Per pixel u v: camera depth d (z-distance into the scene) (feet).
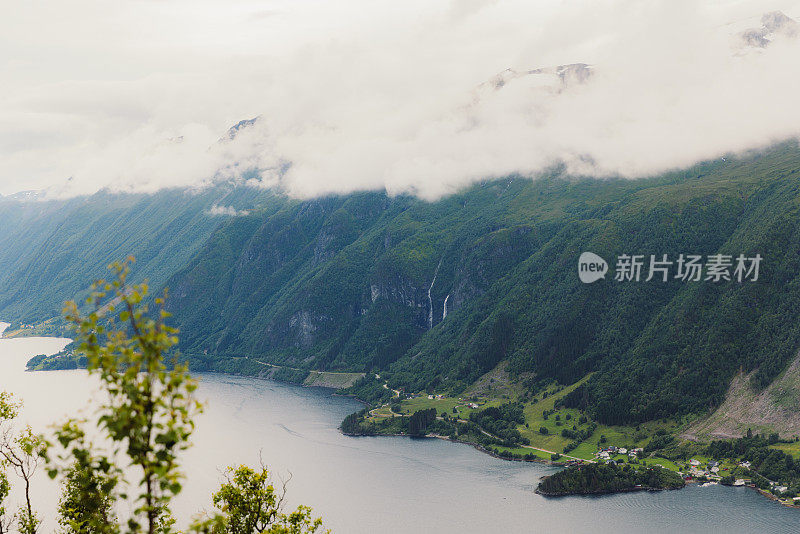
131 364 89.40
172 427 87.76
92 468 93.04
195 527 104.68
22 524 187.73
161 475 86.22
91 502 116.37
